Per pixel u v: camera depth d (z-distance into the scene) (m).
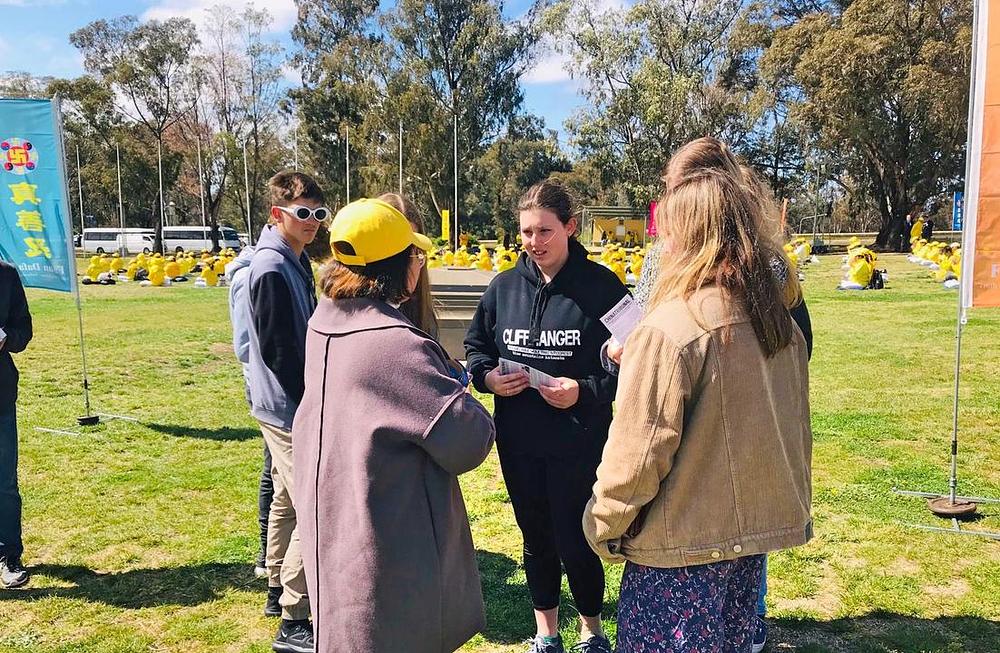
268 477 3.54
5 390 3.41
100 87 46.59
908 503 4.36
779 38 35.41
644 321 1.71
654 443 1.65
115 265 23.53
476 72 46.59
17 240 5.57
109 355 9.90
